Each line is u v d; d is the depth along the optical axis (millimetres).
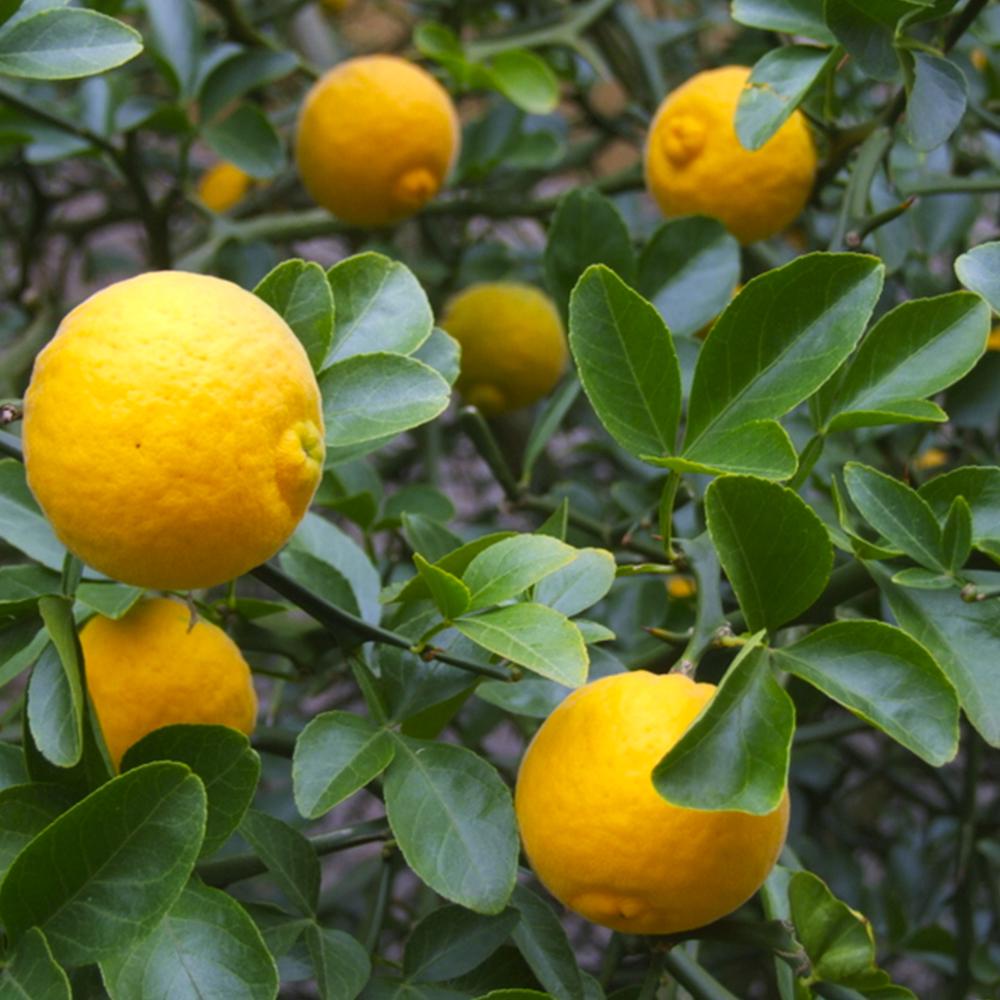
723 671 467
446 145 640
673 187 560
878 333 422
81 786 394
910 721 382
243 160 647
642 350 416
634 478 729
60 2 459
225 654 440
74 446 365
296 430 375
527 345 703
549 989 411
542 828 385
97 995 401
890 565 435
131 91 757
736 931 408
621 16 783
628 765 377
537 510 578
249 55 653
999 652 406
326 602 418
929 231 638
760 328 414
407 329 434
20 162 773
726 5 895
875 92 875
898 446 616
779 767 366
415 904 673
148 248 738
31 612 406
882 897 690
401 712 423
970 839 591
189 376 364
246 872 427
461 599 401
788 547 394
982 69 718
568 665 383
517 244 996
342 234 790
